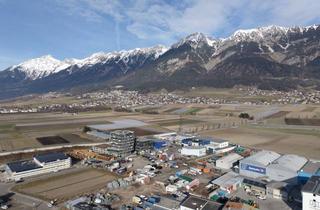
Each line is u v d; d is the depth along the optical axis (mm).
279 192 91562
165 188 98750
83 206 83938
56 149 156375
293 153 145625
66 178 111312
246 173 114438
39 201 90625
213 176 113250
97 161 134000
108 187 100438
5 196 94312
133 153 150750
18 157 142375
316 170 107875
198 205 82625
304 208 79000
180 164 130000
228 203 84500
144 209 82875
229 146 161625
